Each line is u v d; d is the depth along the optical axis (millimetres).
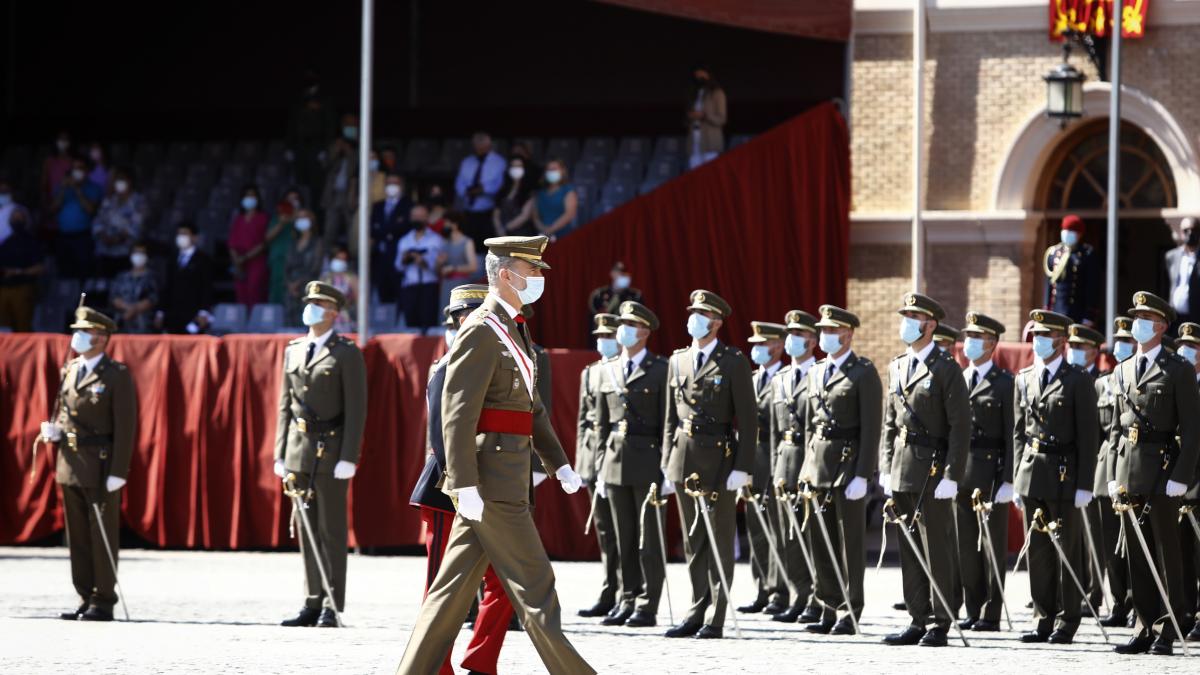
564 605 51000
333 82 102500
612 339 51656
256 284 81000
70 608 48812
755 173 74688
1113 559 47312
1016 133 75438
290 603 50125
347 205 82750
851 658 38000
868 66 77750
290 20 103062
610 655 38094
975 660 38062
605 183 90562
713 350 44500
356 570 60781
